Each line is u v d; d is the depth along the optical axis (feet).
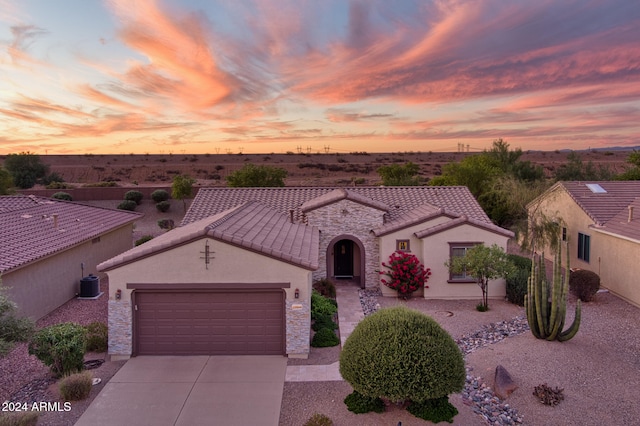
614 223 74.74
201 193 87.66
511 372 43.73
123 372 43.96
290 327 47.26
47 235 68.95
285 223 70.03
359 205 74.18
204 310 47.88
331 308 61.52
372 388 34.12
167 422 35.40
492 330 56.18
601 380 42.39
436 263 69.15
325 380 42.27
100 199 171.63
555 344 50.14
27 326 40.16
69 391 38.09
